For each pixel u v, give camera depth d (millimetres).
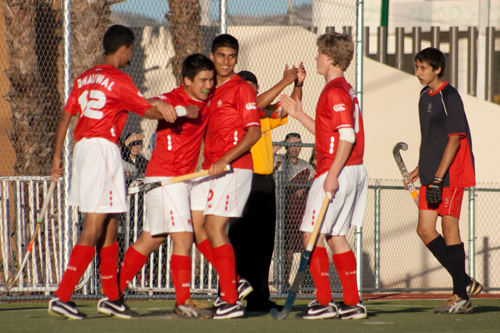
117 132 16938
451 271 19781
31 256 26703
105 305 17328
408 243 37000
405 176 21125
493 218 37219
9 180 25391
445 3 54219
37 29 32594
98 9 32156
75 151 16953
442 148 19703
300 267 16781
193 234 18031
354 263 17562
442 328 15625
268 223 20297
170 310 20250
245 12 32844
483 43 50281
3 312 19438
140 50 35031
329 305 17453
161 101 16422
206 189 17953
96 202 16516
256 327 15141
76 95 17156
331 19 36875
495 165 37375
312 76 35281
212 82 16922
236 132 17188
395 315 19000
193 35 33188
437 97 19859
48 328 14828
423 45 54031
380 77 37656
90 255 16766
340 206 16875
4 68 32906
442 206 19781
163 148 17172
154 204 17000
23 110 30922
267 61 35000
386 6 50438
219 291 19531
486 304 24797
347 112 16500
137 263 17625
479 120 37688
